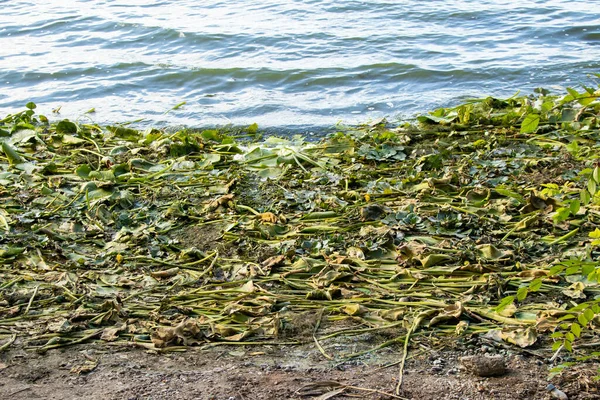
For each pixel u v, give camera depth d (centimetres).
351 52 1286
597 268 350
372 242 594
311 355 456
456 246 585
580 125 831
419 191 693
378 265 562
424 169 755
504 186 689
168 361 451
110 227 638
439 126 873
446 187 692
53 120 998
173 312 504
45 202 675
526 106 862
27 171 746
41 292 527
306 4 1628
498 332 468
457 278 537
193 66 1209
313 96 1089
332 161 779
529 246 579
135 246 600
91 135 862
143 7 1644
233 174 743
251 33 1405
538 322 473
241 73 1171
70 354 458
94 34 1444
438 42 1338
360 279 541
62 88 1143
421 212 645
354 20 1505
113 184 701
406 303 505
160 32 1420
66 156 796
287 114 1008
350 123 963
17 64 1255
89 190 694
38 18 1560
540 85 1101
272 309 506
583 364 434
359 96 1080
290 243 592
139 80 1165
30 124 865
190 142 819
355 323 490
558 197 655
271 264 559
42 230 610
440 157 754
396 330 481
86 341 472
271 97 1084
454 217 632
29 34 1464
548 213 631
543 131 839
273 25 1474
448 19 1494
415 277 539
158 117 1006
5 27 1503
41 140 830
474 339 466
